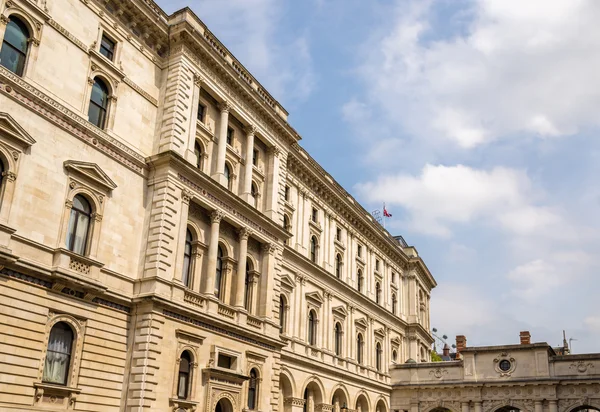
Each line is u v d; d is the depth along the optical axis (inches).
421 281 3368.6
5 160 1140.5
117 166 1393.9
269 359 1718.8
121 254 1364.4
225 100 1712.6
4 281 1099.3
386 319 2837.1
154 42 1582.2
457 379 2628.0
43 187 1202.0
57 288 1191.6
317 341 2208.4
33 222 1170.6
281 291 2020.2
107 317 1298.0
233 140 1768.0
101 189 1333.7
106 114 1402.6
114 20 1461.6
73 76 1320.1
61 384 1186.0
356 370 2452.0
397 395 2736.2
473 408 2559.1
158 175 1462.8
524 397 2469.2
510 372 2519.7
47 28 1274.6
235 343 1582.2
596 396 2343.8
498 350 2573.8
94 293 1258.6
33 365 1124.5
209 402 1440.7
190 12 1630.2
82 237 1289.4
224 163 1674.5
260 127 1867.6
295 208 2229.3
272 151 1929.1
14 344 1096.8
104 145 1365.7
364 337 2583.7
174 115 1517.0
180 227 1465.3
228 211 1635.1
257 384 1659.7
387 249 2970.0
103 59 1398.9
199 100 1651.1
